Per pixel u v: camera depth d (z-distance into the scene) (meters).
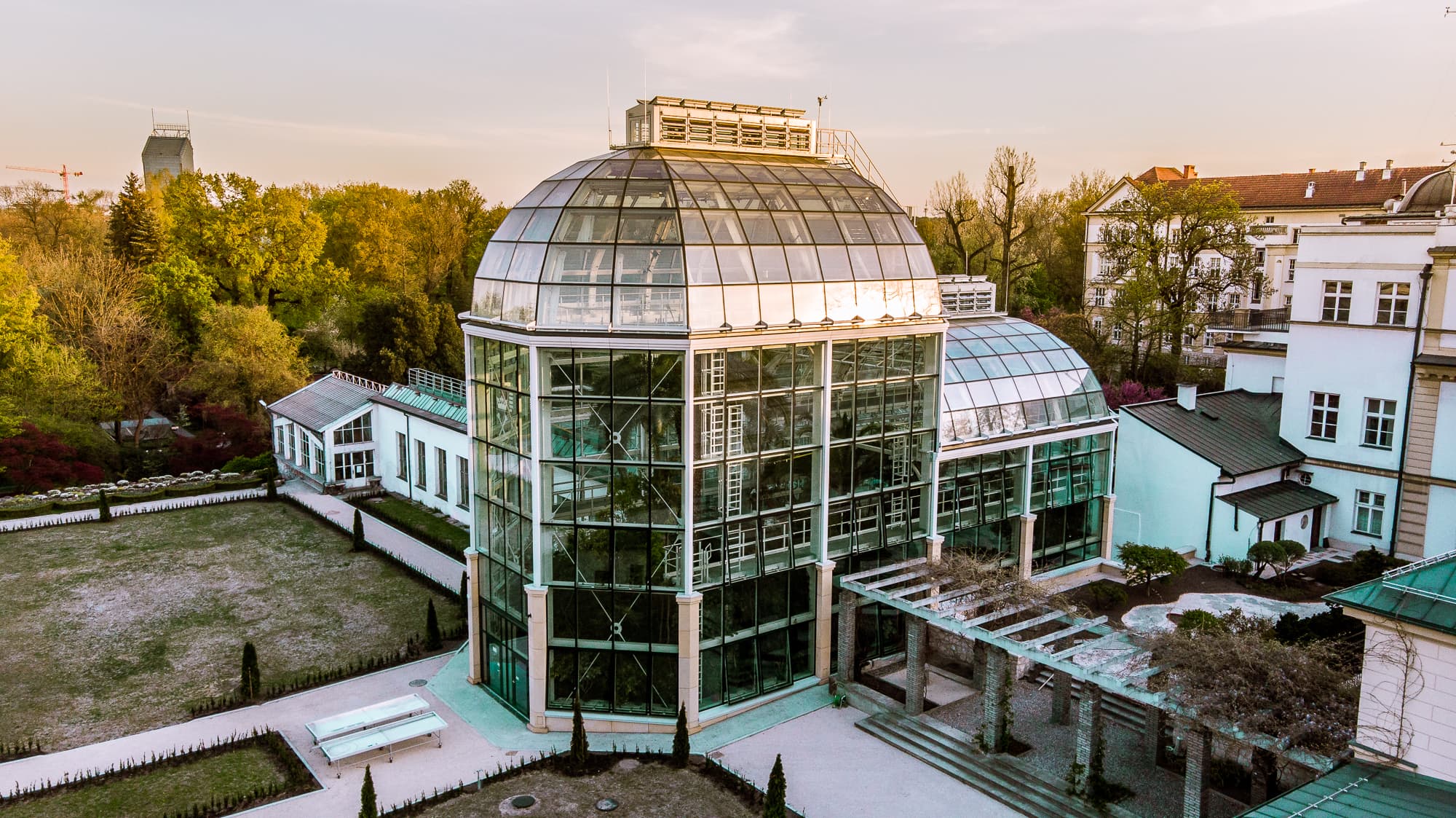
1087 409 43.88
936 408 36.44
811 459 33.41
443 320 88.50
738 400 31.11
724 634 32.06
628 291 30.09
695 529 30.72
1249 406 52.47
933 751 29.89
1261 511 44.66
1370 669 21.89
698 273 30.33
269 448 73.44
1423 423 44.53
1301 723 22.75
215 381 78.31
